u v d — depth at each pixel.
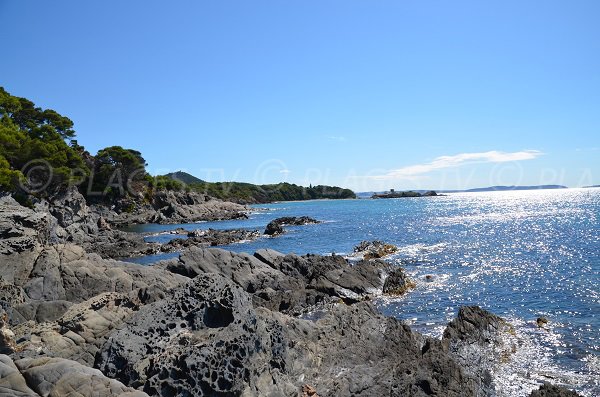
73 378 10.85
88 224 79.81
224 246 62.41
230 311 14.66
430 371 15.82
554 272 37.16
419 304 29.03
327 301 29.52
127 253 56.78
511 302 28.72
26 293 22.53
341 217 113.06
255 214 135.75
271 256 38.03
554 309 26.77
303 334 17.20
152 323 14.66
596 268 38.19
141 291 18.62
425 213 119.56
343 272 33.81
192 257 34.34
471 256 46.06
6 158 68.44
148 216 112.06
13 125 79.56
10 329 16.59
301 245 61.28
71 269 24.59
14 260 24.06
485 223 83.50
